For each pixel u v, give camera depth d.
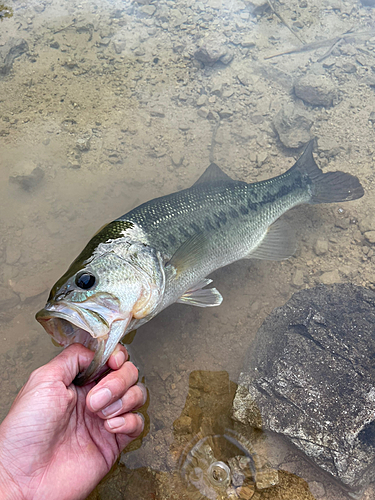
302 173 0.55
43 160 0.64
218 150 0.67
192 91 0.77
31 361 0.45
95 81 0.79
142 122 0.71
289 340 0.41
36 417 0.26
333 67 0.82
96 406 0.27
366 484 0.34
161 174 0.63
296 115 0.66
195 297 0.43
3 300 0.49
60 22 0.93
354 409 0.36
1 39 0.88
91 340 0.32
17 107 0.73
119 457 0.36
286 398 0.37
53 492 0.27
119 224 0.39
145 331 0.46
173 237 0.41
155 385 0.42
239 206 0.48
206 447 0.36
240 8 0.96
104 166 0.64
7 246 0.54
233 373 0.42
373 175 0.62
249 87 0.78
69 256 0.53
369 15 0.95
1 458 0.25
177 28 0.91
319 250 0.53
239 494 0.34
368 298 0.44
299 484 0.35
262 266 0.53
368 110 0.72
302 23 0.92
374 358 0.39
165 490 0.34
